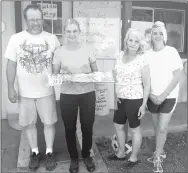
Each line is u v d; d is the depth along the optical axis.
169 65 2.47
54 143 3.28
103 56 4.00
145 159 2.97
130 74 2.40
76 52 2.37
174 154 3.12
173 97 2.54
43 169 2.69
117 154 2.90
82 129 2.56
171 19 5.11
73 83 2.37
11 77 2.47
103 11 3.88
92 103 2.46
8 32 3.86
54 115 2.70
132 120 2.51
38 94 2.52
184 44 5.22
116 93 2.58
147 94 2.44
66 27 2.30
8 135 3.63
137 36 2.34
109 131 3.72
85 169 2.68
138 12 4.82
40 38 2.42
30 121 2.65
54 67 2.43
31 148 2.84
